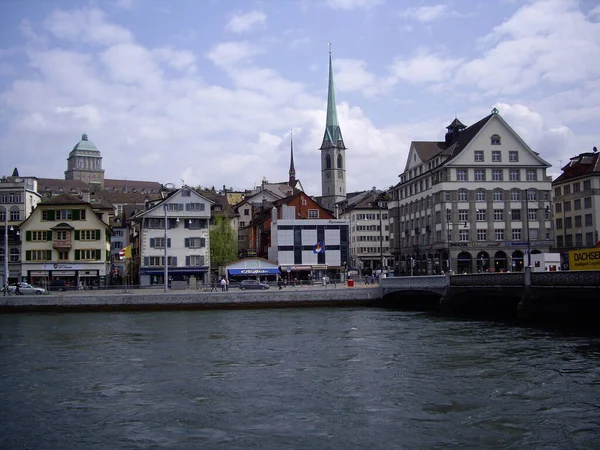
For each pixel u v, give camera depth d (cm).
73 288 8050
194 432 1939
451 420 2014
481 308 6044
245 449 1773
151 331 4662
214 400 2331
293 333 4416
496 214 9288
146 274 9081
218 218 10725
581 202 10562
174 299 6856
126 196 16862
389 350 3494
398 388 2480
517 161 9394
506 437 1836
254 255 11969
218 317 5903
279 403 2269
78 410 2223
